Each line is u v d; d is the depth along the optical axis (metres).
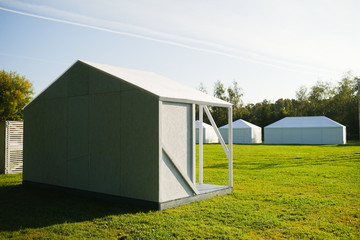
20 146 13.57
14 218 5.96
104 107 7.70
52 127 9.15
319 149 25.09
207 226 5.35
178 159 7.27
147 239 4.70
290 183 9.83
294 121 36.22
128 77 7.87
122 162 7.20
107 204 7.08
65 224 5.51
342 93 53.12
